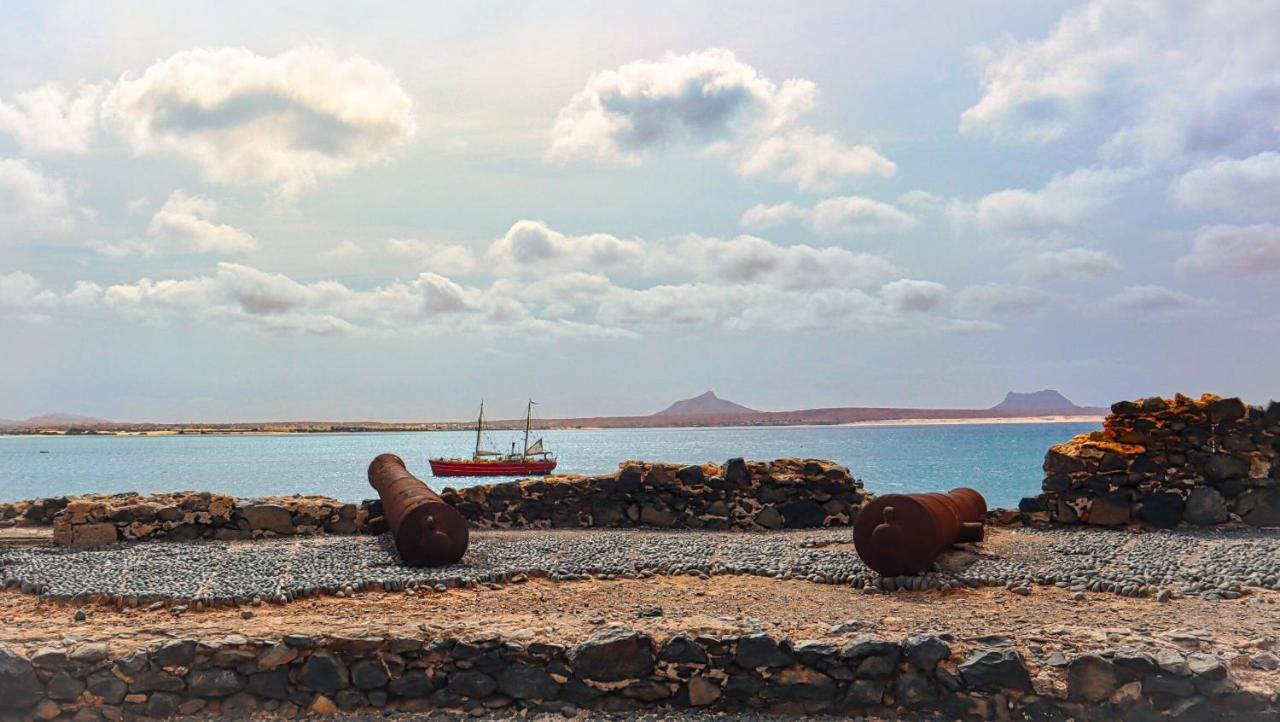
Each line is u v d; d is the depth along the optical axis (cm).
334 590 1170
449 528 1329
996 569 1245
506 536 1648
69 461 11200
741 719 883
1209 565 1238
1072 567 1247
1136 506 1645
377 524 1697
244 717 899
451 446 18925
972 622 991
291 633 928
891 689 884
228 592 1141
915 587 1180
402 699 916
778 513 1780
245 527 1695
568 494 1825
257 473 7938
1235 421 1636
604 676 907
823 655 892
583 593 1187
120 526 1639
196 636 928
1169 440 1658
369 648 920
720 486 1795
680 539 1580
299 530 1717
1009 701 848
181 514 1672
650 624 962
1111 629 924
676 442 19975
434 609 1098
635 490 1820
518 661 916
